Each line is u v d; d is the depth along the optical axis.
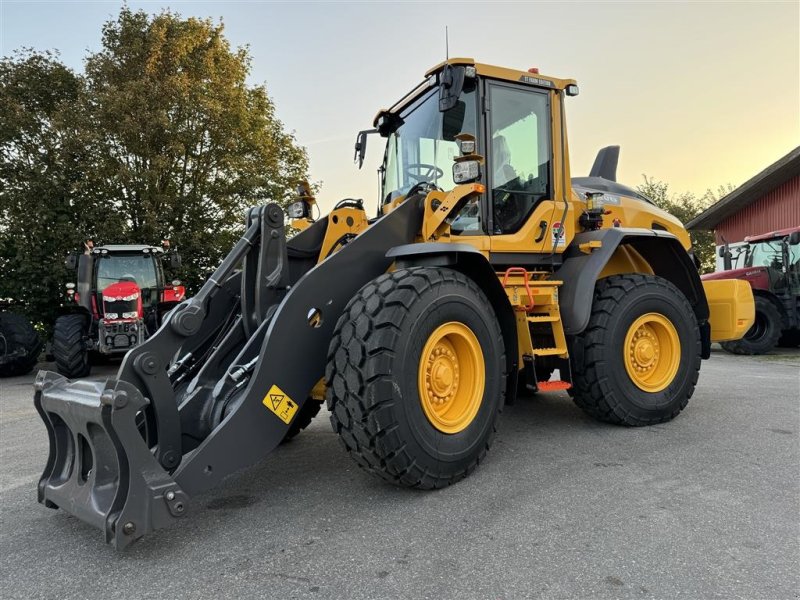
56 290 11.32
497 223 3.65
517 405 4.75
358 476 3.00
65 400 2.32
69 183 11.98
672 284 4.14
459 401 2.89
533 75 3.81
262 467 3.20
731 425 3.90
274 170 15.23
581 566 1.94
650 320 3.94
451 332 2.79
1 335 8.58
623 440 3.56
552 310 3.71
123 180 12.77
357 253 2.87
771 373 6.74
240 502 2.64
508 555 2.03
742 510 2.39
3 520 2.52
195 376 2.86
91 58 13.75
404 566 1.96
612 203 4.50
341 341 2.56
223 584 1.88
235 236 14.84
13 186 11.77
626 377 3.80
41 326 11.55
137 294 8.25
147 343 2.23
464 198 3.12
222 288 3.21
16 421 5.06
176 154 13.61
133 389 2.06
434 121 3.78
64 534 2.34
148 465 2.08
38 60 12.98
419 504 2.54
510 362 3.26
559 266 3.96
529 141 3.83
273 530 2.31
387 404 2.46
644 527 2.24
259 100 15.56
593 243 3.80
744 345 9.12
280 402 2.49
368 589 1.81
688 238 5.10
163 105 13.30
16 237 11.20
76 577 1.95
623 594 1.75
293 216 3.75
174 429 2.28
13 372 8.70
